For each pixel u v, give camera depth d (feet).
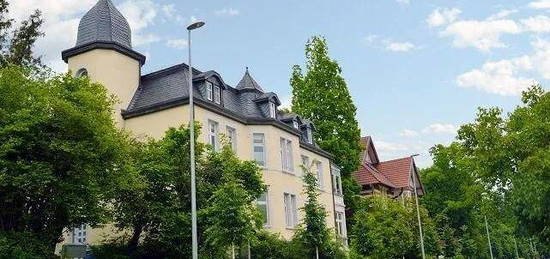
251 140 103.45
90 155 56.29
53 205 58.59
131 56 97.14
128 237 74.74
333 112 152.46
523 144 83.15
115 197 67.67
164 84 95.76
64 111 55.06
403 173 197.98
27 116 53.16
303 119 135.23
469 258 189.06
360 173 181.68
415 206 140.36
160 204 67.67
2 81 54.90
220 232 61.36
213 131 94.48
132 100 95.50
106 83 91.61
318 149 131.54
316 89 154.30
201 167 71.00
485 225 209.05
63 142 54.65
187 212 68.18
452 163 192.85
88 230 85.56
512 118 89.20
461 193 191.31
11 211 57.67
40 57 100.58
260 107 109.81
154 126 90.53
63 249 68.28
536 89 89.35
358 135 153.69
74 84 61.00
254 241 64.44
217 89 98.32
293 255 87.66
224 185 63.87
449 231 159.53
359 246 120.78
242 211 62.39
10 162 52.47
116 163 61.31
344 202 150.92
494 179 89.56
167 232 69.15
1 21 99.50
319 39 158.30
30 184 53.57
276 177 104.53
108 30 95.35
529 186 76.59
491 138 87.15
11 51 97.45
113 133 60.90
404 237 126.62
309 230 88.22
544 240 84.58
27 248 54.49
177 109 89.25
